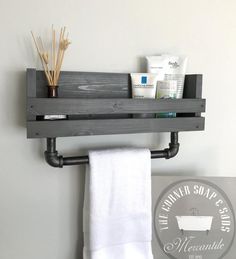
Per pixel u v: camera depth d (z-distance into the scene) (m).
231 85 0.96
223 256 0.84
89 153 0.76
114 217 0.79
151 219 0.83
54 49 0.76
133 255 0.82
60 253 0.83
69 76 0.77
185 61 0.84
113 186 0.78
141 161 0.81
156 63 0.82
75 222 0.84
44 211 0.81
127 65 0.84
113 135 0.86
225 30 0.93
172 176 0.87
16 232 0.79
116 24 0.82
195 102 0.82
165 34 0.87
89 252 0.80
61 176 0.81
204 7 0.90
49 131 0.70
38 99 0.68
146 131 0.79
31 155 0.78
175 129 0.81
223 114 0.96
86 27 0.79
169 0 0.86
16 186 0.78
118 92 0.81
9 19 0.72
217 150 0.97
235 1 0.93
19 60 0.74
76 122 0.72
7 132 0.75
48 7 0.75
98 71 0.81
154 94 0.81
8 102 0.75
